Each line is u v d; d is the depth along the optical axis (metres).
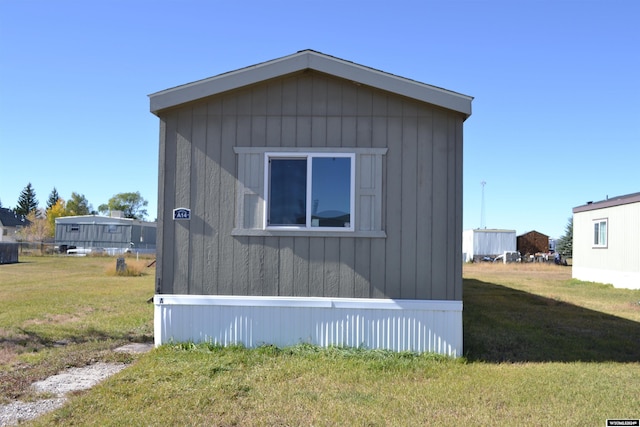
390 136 7.00
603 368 6.30
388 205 6.96
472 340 7.88
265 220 7.00
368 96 7.03
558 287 17.84
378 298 6.89
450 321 6.82
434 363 6.36
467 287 17.78
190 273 7.04
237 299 6.95
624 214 17.45
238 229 7.01
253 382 5.47
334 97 7.05
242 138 7.10
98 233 43.22
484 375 5.87
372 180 6.98
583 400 5.04
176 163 7.12
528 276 24.62
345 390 5.26
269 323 6.93
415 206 6.93
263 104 7.10
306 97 7.07
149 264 25.33
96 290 14.72
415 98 6.80
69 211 73.62
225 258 7.02
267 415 4.55
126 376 5.61
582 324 9.59
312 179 7.02
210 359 6.29
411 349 6.80
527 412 4.71
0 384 5.48
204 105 7.14
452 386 5.43
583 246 20.64
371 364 6.15
